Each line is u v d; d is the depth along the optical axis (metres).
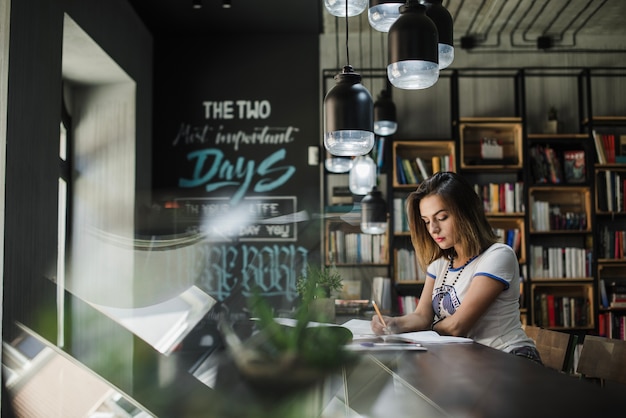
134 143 5.29
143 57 5.70
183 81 6.04
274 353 0.64
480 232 2.15
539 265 5.67
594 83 6.17
